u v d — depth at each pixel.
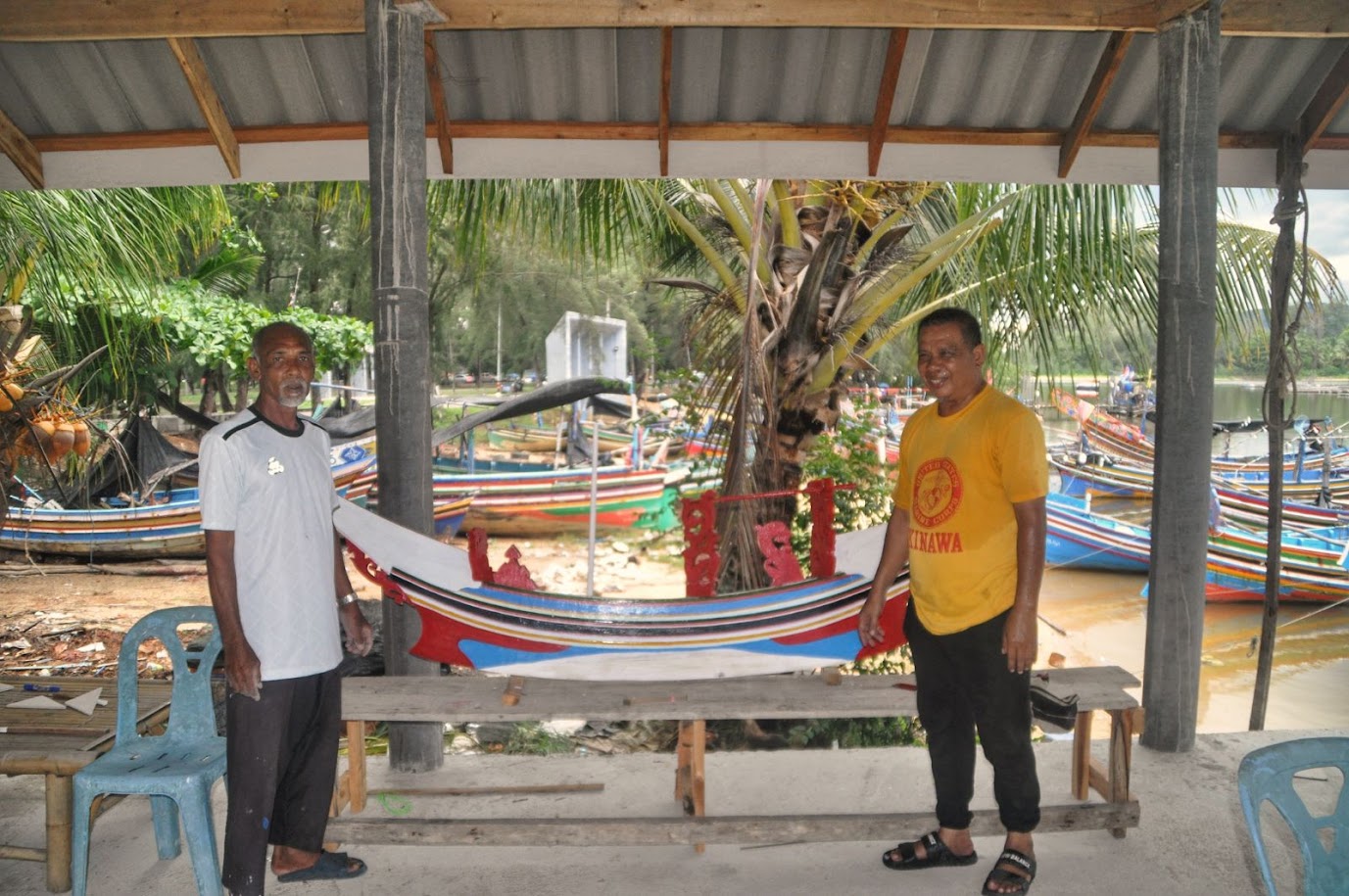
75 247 7.48
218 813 3.86
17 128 5.29
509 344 18.95
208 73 5.18
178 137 5.45
